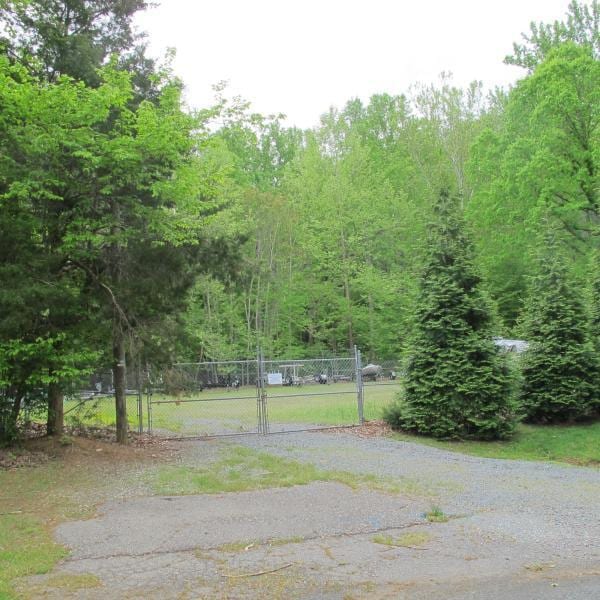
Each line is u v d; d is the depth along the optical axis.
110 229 11.23
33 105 9.55
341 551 5.77
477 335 14.08
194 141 10.98
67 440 11.53
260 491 8.27
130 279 11.41
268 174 48.91
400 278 40.25
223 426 15.73
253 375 24.02
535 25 32.25
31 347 9.92
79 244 11.09
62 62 11.85
